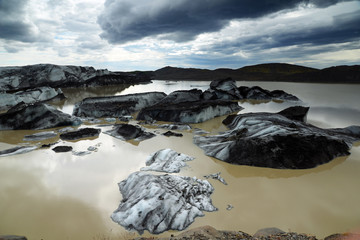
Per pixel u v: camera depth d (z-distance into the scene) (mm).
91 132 20625
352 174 12695
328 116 26016
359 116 25688
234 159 14406
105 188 11227
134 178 11109
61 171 13203
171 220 8461
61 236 8023
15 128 22859
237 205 9797
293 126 17875
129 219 8531
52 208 9648
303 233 7781
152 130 22531
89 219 8898
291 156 14062
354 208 9562
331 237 7363
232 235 7336
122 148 17125
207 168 13609
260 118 20891
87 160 14805
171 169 13172
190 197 9969
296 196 10531
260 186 11484
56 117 24125
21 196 10609
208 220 8758
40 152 16422
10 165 14156
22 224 8688
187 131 22078
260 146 14633
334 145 15406
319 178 12289
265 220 8773
